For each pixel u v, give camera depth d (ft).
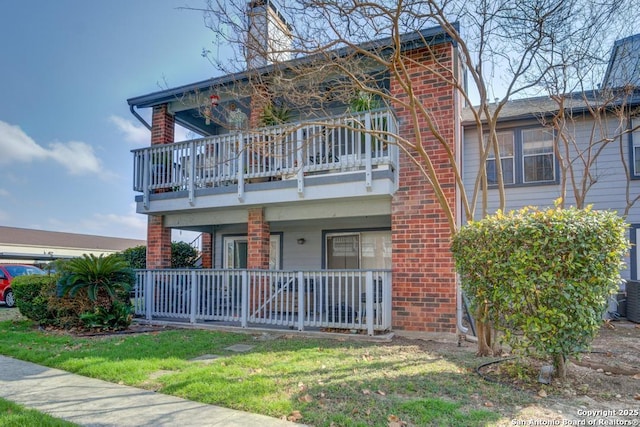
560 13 22.35
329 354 19.74
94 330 27.14
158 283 30.60
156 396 14.32
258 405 13.04
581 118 34.37
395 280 25.81
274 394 14.05
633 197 33.01
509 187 35.65
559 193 34.40
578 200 29.09
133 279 29.99
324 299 27.55
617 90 30.96
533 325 14.93
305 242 37.19
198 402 13.60
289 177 29.89
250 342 23.24
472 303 17.67
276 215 29.66
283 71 24.49
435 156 25.81
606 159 33.91
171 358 19.16
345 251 35.94
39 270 52.11
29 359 19.63
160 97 33.35
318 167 26.22
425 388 14.56
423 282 25.12
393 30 19.70
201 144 30.32
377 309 24.41
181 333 25.98
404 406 12.72
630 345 22.75
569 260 14.51
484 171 21.16
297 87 26.45
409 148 26.48
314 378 15.72
